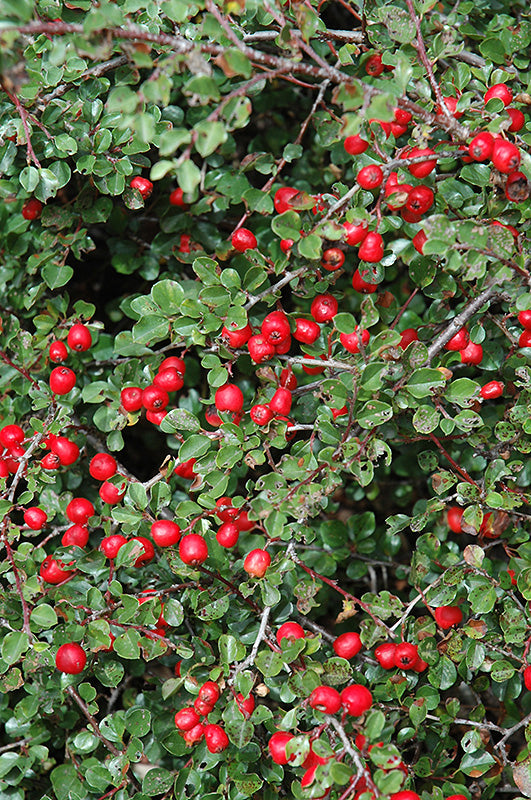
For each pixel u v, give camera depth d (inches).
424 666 32.6
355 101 30.3
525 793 31.9
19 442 33.2
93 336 35.7
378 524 37.2
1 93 33.4
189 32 33.1
